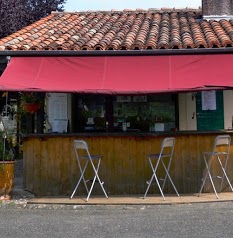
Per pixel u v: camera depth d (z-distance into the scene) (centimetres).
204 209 939
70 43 1195
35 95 1144
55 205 1016
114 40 1219
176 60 1103
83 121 1385
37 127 1149
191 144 1123
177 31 1328
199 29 1351
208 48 1116
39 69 1087
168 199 1036
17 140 1547
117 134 1113
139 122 1374
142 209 962
